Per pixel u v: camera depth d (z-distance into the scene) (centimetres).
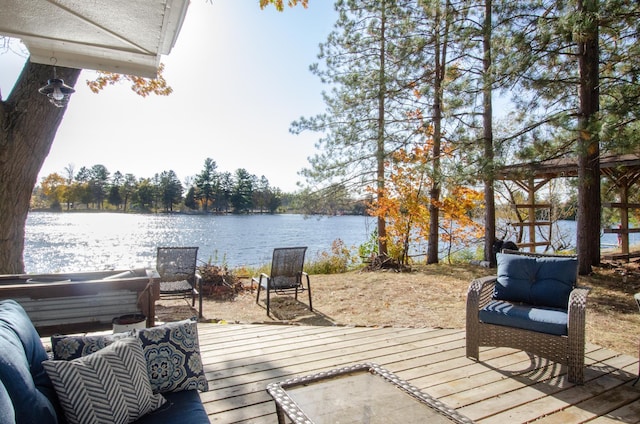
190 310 529
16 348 144
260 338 358
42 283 272
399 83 934
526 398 246
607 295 515
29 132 409
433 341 351
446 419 159
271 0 443
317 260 1021
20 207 415
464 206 939
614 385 264
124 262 1232
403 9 882
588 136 509
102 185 4234
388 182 970
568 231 1338
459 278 691
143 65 330
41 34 269
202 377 198
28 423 127
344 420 158
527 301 316
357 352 323
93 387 158
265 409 230
